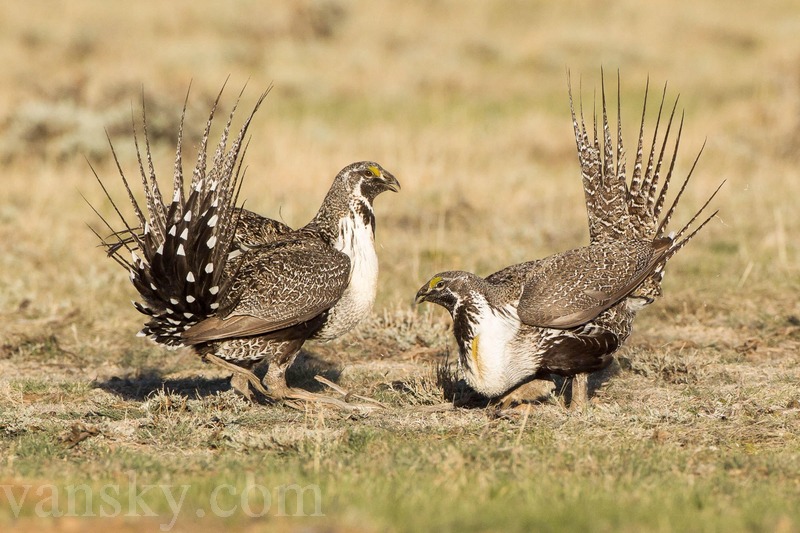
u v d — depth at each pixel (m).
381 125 31.58
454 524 7.39
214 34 48.84
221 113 33.31
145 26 49.81
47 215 22.31
